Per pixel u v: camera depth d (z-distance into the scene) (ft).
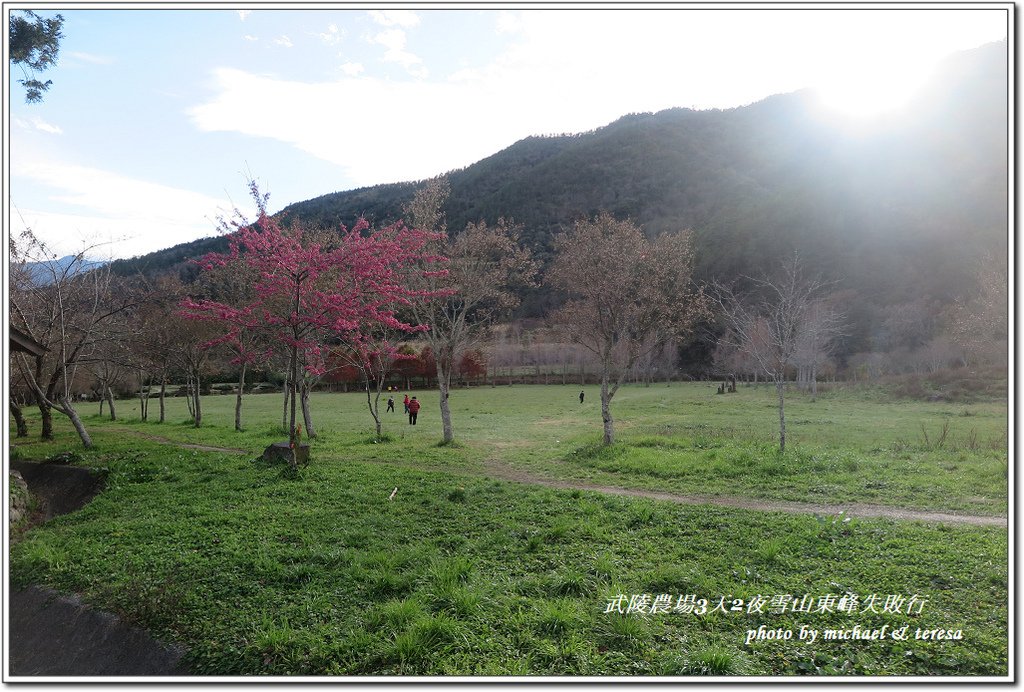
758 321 128.47
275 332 55.67
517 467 56.34
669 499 41.29
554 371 275.59
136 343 98.63
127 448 70.03
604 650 20.62
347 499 41.29
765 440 66.90
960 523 33.09
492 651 20.63
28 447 73.51
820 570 26.11
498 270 76.18
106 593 26.96
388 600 24.73
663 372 268.21
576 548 29.66
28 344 48.85
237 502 41.27
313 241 76.38
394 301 67.87
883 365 185.78
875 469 46.37
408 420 115.55
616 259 63.16
